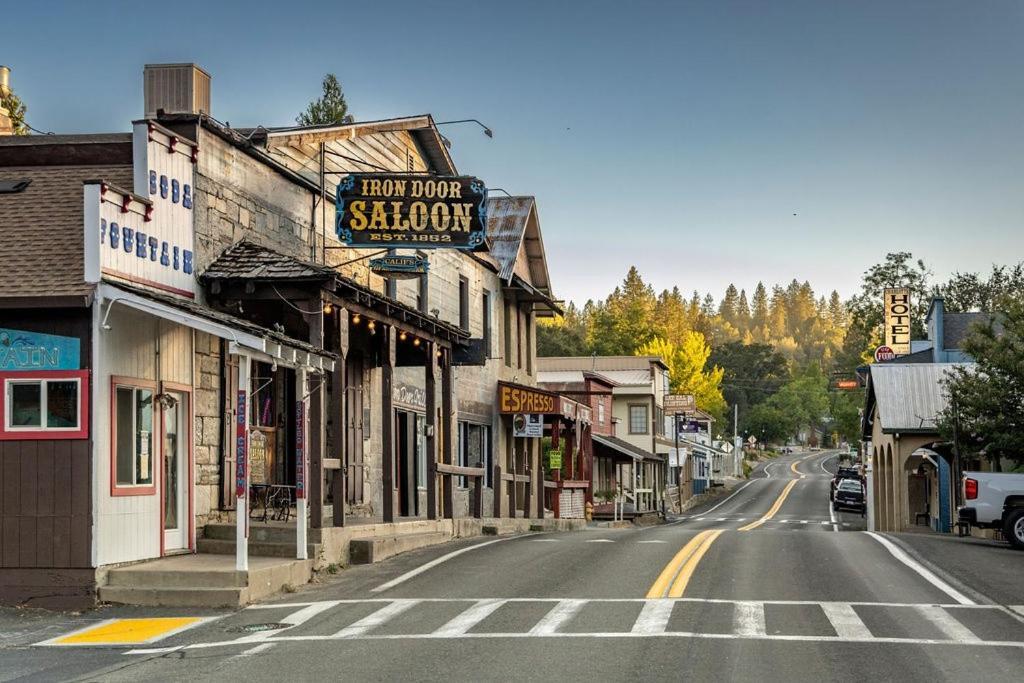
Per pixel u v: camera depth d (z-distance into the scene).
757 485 107.50
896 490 40.81
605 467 60.91
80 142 16.98
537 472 36.03
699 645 10.97
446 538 23.61
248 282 17.55
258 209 19.88
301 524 16.56
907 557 19.27
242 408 14.86
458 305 31.94
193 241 17.50
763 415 166.00
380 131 25.17
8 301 14.36
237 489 14.73
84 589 14.38
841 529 51.88
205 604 14.27
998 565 18.30
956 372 41.25
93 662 10.97
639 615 12.73
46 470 14.54
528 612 13.08
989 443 32.09
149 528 15.95
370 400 24.70
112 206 15.13
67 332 14.64
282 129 20.52
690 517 69.12
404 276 22.39
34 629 13.04
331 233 23.14
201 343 17.77
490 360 34.75
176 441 17.12
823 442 183.62
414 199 21.78
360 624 12.61
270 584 15.16
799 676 9.62
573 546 20.80
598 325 127.88
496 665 10.14
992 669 9.95
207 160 18.08
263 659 10.73
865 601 13.88
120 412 15.39
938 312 55.16
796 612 12.94
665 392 82.19
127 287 14.57
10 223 15.66
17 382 14.65
